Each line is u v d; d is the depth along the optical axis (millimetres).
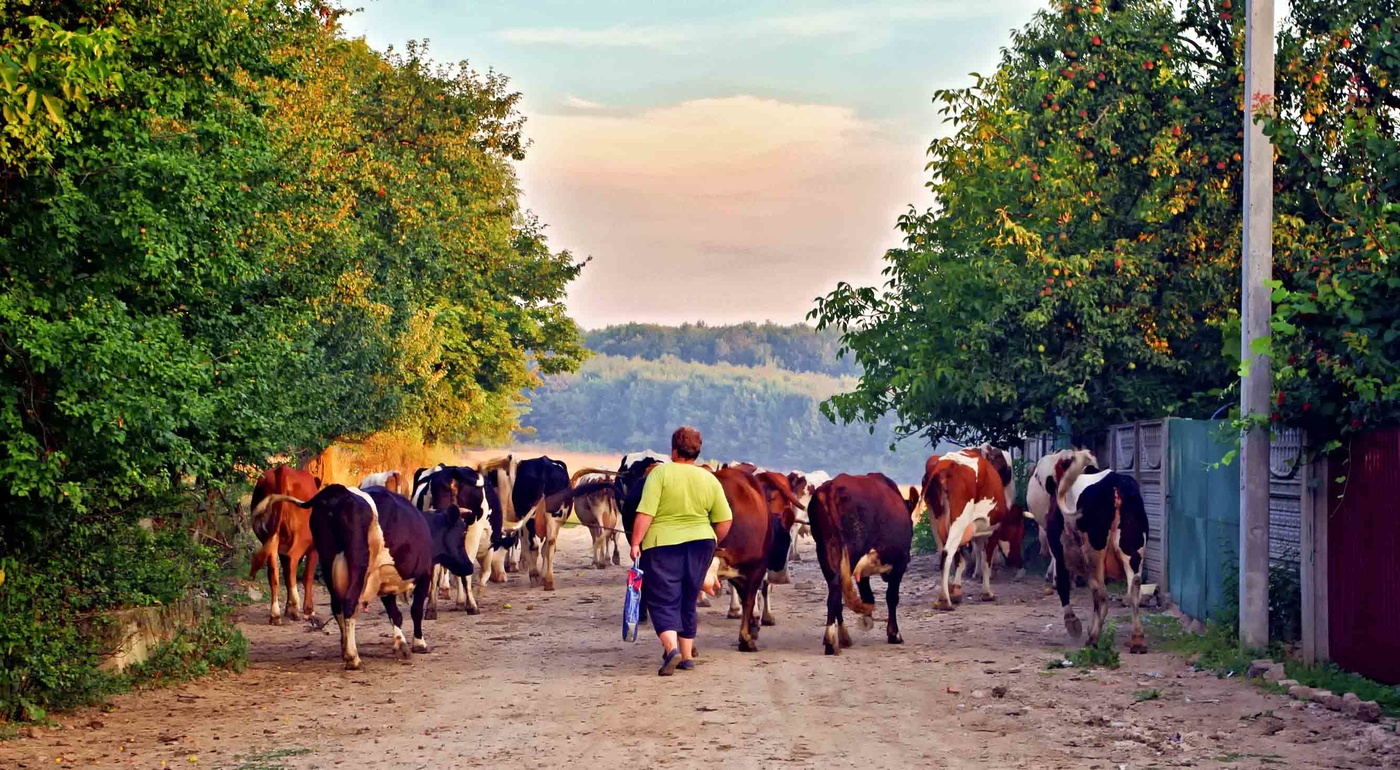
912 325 22734
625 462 22844
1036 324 18703
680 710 9484
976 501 16172
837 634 12398
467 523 16266
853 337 23172
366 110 36781
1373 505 10172
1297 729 8617
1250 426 11156
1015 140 19594
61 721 9234
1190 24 18875
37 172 8539
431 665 12055
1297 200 16219
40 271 8750
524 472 19391
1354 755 7875
